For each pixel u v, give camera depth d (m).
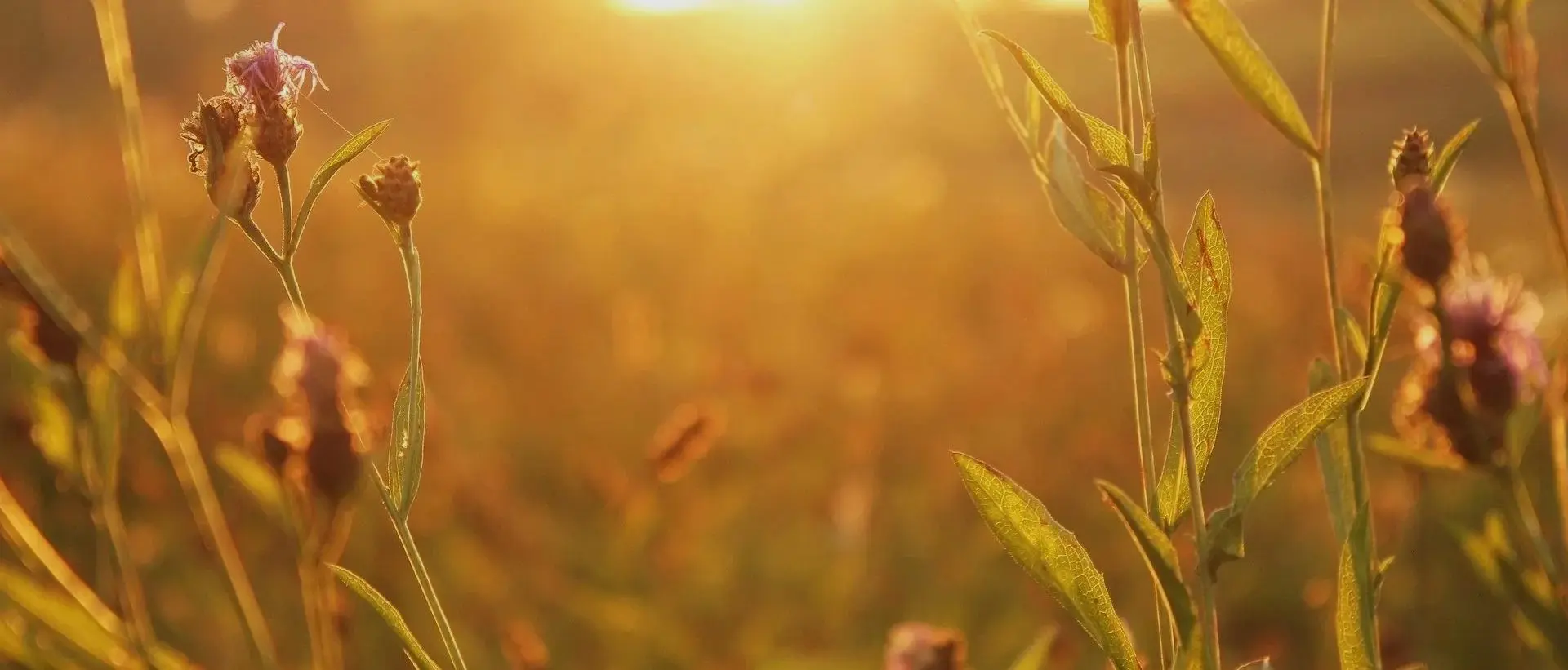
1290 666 3.67
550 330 6.30
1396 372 5.17
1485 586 3.28
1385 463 4.20
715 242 8.62
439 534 4.04
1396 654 2.92
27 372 2.24
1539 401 1.83
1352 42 25.89
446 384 5.48
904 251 8.80
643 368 5.51
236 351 5.40
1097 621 1.17
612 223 8.80
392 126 13.73
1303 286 6.95
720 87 14.22
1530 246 6.81
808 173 12.30
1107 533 4.47
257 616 2.26
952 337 6.57
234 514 4.07
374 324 6.12
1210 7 1.30
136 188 2.13
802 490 4.55
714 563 3.96
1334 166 18.80
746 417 5.06
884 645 3.66
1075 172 1.26
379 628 3.63
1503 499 1.83
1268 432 1.14
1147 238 1.10
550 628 3.65
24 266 2.07
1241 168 17.55
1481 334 1.82
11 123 10.38
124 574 2.27
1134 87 1.35
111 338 2.13
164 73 12.26
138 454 3.99
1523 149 1.49
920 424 5.20
